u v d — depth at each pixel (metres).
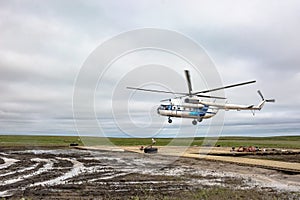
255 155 31.84
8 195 12.91
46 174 18.92
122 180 16.59
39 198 12.34
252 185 15.40
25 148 42.78
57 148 42.81
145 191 13.71
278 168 20.83
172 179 17.02
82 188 14.34
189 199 12.22
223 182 16.23
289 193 13.53
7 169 21.41
